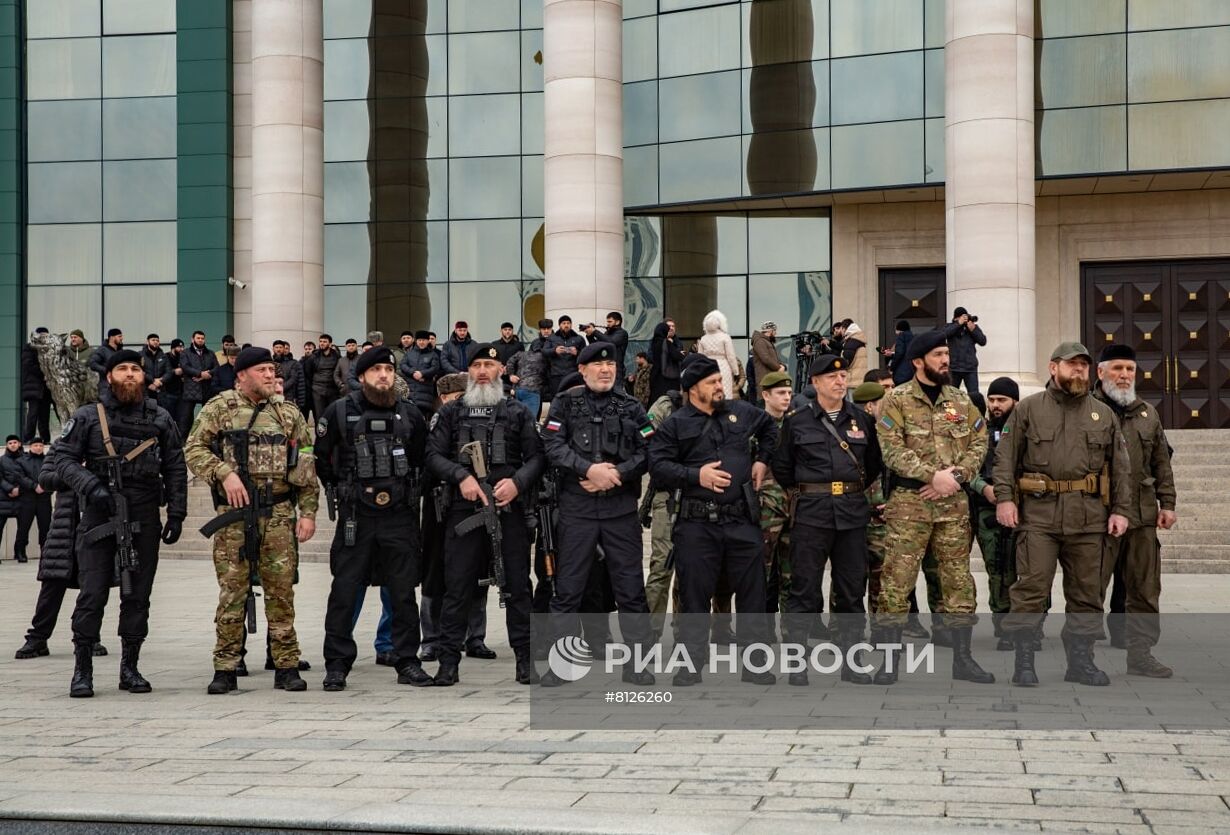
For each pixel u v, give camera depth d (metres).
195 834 4.90
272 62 27.41
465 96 30.14
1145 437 8.66
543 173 29.80
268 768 5.79
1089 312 25.58
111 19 30.48
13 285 30.41
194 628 12.09
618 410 8.39
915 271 26.67
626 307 27.92
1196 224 24.97
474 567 8.59
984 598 13.45
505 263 29.91
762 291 27.38
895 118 24.83
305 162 27.59
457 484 8.52
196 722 7.09
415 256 30.17
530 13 30.02
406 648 8.63
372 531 8.50
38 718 7.28
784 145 25.64
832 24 25.33
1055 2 23.91
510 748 6.20
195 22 29.92
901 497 8.28
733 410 8.43
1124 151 23.55
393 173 30.31
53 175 30.62
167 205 30.36
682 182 26.58
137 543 8.51
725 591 9.37
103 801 5.14
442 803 5.07
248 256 30.06
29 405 23.38
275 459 8.35
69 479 8.34
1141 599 8.66
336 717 7.20
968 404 8.34
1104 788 5.31
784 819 4.77
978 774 5.58
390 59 30.38
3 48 30.45
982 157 21.47
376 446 8.50
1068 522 8.14
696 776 5.55
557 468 8.41
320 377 22.27
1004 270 21.36
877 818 4.80
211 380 23.12
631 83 27.16
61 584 10.27
